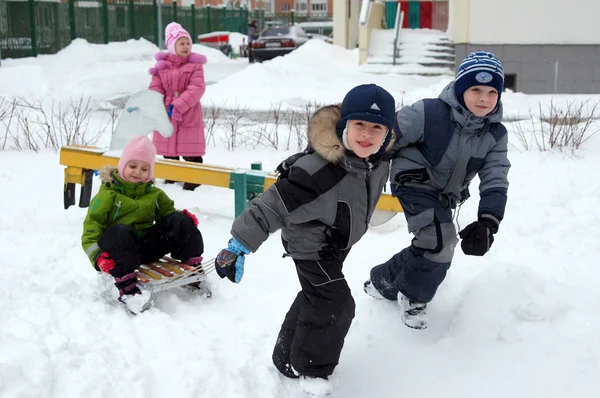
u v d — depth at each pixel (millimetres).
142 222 4324
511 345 3404
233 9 42688
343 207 3041
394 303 3998
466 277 4375
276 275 4609
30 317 3631
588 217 5410
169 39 7199
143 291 3924
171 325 3732
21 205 6270
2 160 8227
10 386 2854
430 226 3516
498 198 3494
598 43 16266
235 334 3699
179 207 6258
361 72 18719
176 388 3135
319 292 3072
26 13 22922
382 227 5586
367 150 2949
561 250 4820
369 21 20078
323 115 2963
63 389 2965
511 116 12258
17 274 4320
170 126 5812
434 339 3658
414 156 3598
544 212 5668
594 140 9320
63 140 9727
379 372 3393
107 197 4180
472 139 3537
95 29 26625
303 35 28312
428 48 19672
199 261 4316
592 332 3391
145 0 30266
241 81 16984
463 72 3424
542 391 3080
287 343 3240
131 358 3311
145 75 21766
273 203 2967
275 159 8750
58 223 5695
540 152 8562
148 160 4277
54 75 19734
